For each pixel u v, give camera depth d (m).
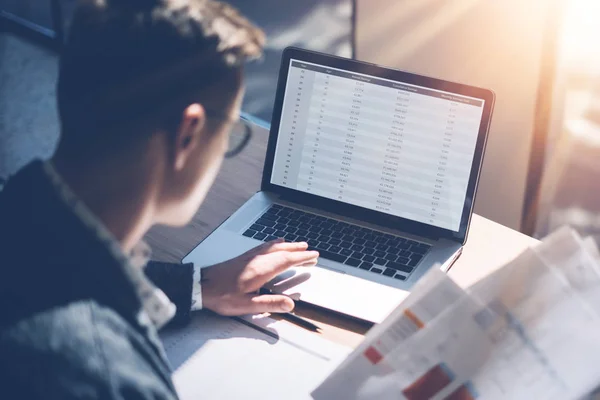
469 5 1.77
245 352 0.91
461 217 1.10
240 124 0.84
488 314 0.78
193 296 0.97
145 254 0.92
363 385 0.80
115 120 0.67
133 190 0.70
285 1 3.31
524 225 1.97
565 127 2.00
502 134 1.88
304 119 1.16
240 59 0.76
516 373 0.75
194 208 0.81
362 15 1.98
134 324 0.63
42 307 0.57
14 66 2.86
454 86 1.08
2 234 0.60
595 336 0.74
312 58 1.14
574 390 0.73
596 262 0.78
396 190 1.13
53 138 2.48
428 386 0.78
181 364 0.88
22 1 3.22
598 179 2.30
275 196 1.20
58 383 0.55
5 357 0.55
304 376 0.87
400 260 1.07
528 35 1.73
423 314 0.81
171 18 0.69
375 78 1.12
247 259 1.03
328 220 1.15
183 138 0.72
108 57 0.67
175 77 0.69
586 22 1.73
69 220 0.60
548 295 0.77
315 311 0.99
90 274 0.59
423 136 1.10
